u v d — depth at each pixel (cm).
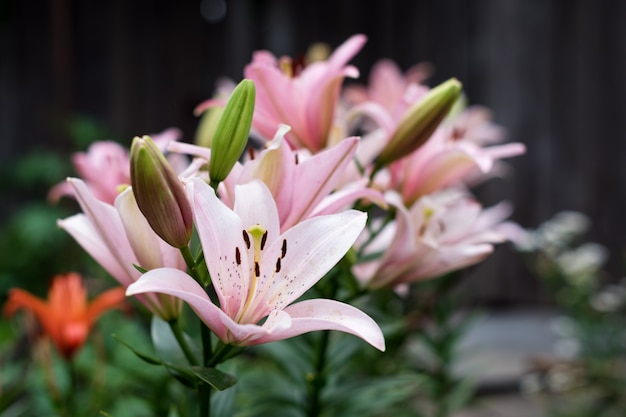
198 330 98
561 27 297
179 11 279
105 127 269
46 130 279
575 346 202
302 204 59
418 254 70
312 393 78
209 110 83
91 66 279
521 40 295
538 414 191
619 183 300
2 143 282
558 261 202
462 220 75
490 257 296
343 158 59
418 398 143
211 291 75
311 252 56
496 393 206
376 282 72
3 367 102
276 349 81
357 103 110
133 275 60
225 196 60
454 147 72
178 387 94
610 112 298
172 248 59
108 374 101
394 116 74
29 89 280
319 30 284
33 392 103
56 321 84
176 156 75
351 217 56
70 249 206
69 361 86
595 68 298
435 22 291
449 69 292
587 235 301
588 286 200
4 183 267
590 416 185
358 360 113
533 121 297
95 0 279
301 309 55
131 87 280
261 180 58
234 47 279
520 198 298
